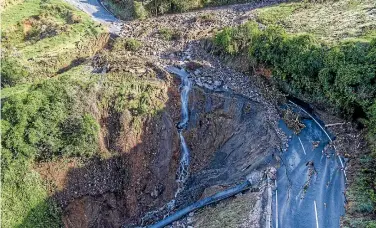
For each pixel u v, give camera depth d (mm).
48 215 28172
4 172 27422
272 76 36969
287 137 32094
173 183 33344
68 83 32094
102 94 33344
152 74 36625
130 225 31125
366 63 30297
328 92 32219
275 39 36719
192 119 36062
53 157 29156
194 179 33594
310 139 31812
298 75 34500
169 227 29469
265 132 33094
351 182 27000
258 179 29188
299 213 25812
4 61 36906
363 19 39688
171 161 33719
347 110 31297
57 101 30125
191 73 38906
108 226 30641
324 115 33406
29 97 29359
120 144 31641
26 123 28531
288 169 29344
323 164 29328
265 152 31359
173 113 35625
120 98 33562
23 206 27422
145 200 31922
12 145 27797
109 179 30891
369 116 29469
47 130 29062
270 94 36219
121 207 31172
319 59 33188
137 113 33125
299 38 34938
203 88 37250
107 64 37812
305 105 35062
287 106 35281
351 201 25453
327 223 24875
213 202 29797
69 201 29109
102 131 32000
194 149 35156
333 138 31391
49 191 28547
